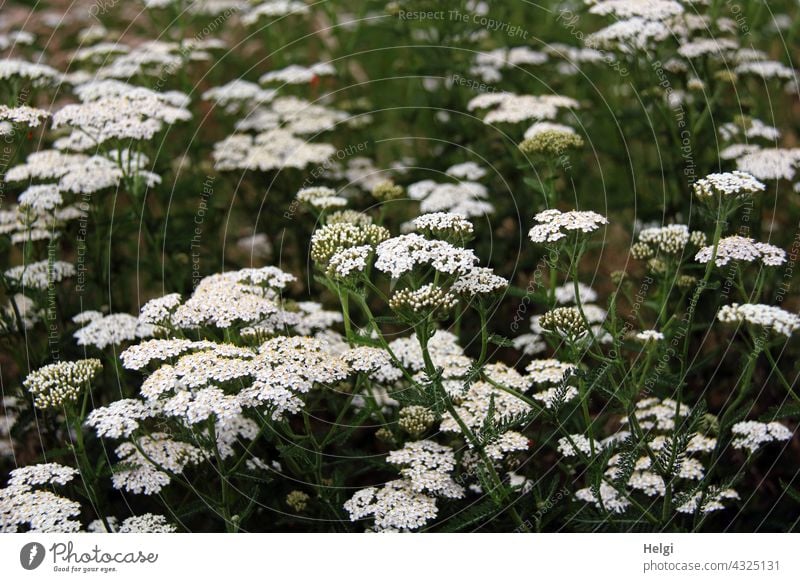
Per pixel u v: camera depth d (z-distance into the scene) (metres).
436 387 3.17
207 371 3.31
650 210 5.39
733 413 3.70
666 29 5.19
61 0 7.13
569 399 3.54
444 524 3.64
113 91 5.14
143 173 4.97
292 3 6.54
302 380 3.34
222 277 4.10
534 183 4.57
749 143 5.32
